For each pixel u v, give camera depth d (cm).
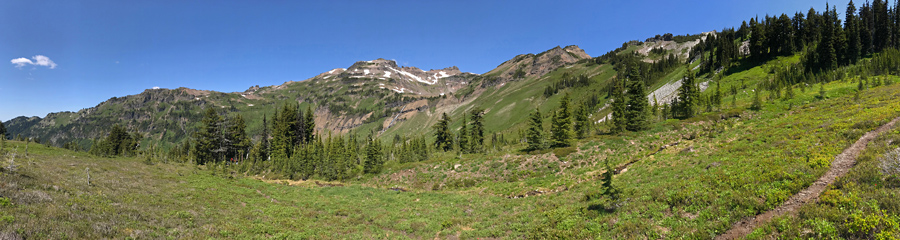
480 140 8262
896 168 1424
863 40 9819
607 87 19850
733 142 3550
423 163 5694
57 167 3566
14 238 1151
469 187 4500
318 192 4175
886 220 1073
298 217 2627
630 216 1853
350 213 2967
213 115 8881
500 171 4753
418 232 2384
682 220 1631
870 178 1451
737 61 12025
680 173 2778
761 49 11362
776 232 1265
